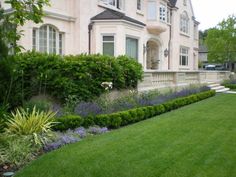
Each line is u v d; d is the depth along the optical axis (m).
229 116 12.62
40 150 7.54
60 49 18.33
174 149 7.60
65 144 8.04
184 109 14.87
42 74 11.62
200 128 10.12
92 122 9.98
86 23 19.02
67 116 9.41
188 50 35.19
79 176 5.89
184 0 33.44
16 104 10.22
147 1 25.75
